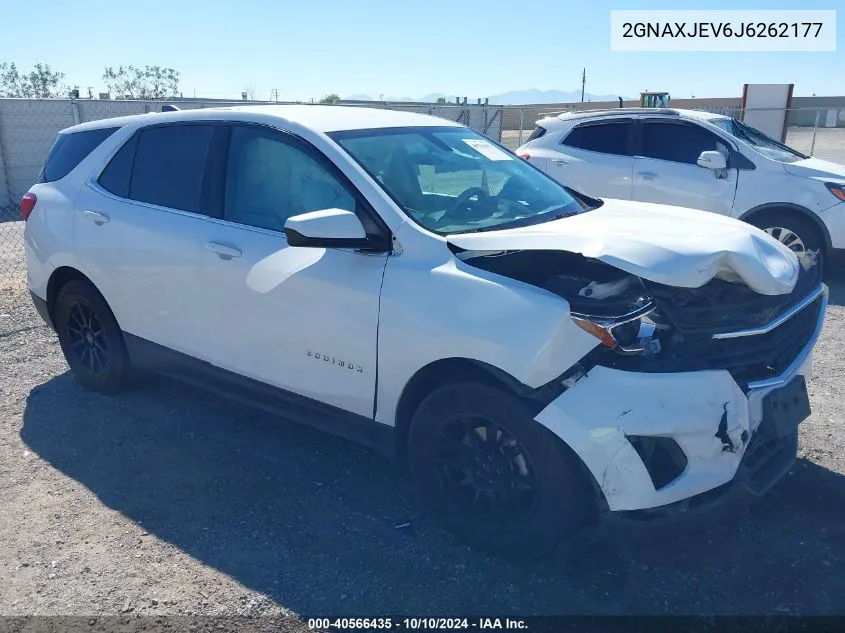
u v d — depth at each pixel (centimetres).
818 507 353
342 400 351
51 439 440
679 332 292
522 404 288
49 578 312
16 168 1631
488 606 291
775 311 313
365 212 343
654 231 329
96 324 484
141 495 377
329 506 364
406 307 317
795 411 314
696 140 858
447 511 325
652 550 323
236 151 399
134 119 466
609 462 275
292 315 358
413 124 421
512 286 297
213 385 420
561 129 959
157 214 425
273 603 296
